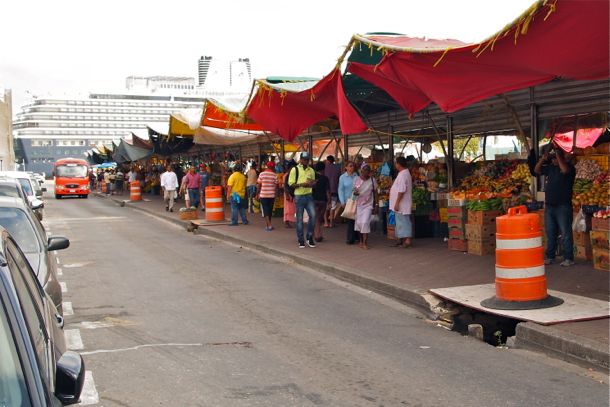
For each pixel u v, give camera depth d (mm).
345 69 12430
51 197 46656
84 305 9242
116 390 5668
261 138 25219
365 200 13758
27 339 2834
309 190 14492
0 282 2961
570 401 5363
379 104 16250
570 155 11781
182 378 5988
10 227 7535
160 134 34688
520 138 14039
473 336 7789
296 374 6109
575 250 11203
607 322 7211
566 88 11883
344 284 10891
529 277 7871
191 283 10992
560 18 7074
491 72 9219
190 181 25266
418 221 15172
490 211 12273
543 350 6844
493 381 5902
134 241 17547
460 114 14930
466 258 12031
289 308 9055
